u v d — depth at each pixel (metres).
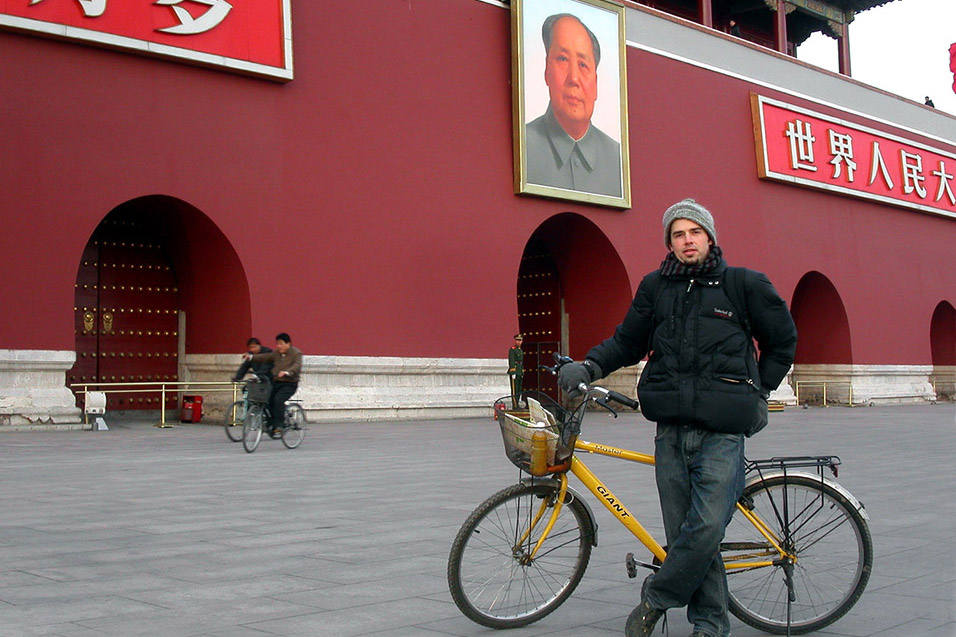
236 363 20.05
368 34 22.02
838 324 34.25
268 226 20.14
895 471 12.62
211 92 19.56
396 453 14.55
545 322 29.09
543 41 24.98
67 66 17.89
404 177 22.39
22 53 17.45
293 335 20.33
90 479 11.12
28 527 8.06
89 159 18.03
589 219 26.20
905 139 36.75
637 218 27.41
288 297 20.31
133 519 8.49
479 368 23.41
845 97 34.75
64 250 17.72
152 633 5.02
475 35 24.14
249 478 11.41
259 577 6.32
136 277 21.55
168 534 7.80
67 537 7.64
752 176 30.97
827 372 34.47
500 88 24.55
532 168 24.58
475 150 23.84
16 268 17.23
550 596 5.36
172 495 9.95
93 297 20.95
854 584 5.23
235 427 16.33
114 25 18.19
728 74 30.42
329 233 21.03
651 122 27.97
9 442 15.33
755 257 30.77
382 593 5.93
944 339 40.69
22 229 17.31
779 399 31.81
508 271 24.28
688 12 37.47
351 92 21.61
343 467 12.64
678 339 4.96
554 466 5.26
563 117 25.31
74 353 17.78
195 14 19.06
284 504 9.40
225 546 7.33
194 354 21.34
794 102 32.59
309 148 20.84
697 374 4.90
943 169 38.50
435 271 22.78
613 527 8.22
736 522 5.34
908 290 36.78
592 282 27.86
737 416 4.84
